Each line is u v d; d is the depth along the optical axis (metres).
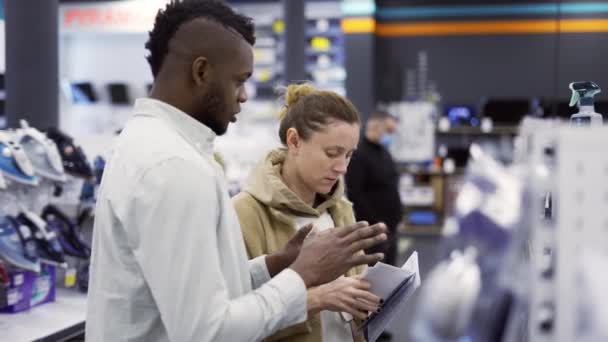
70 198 3.05
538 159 1.00
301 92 1.80
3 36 4.72
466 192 1.05
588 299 0.89
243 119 10.64
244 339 1.22
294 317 1.30
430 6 11.93
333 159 1.62
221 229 1.31
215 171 1.34
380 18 12.09
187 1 1.36
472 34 11.84
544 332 0.96
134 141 1.29
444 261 1.02
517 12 11.67
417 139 10.95
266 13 12.12
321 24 12.12
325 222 1.75
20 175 2.60
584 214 0.93
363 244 1.34
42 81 4.52
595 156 0.92
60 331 2.28
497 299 0.97
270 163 1.75
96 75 11.54
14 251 2.48
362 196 4.28
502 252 0.99
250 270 1.51
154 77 1.41
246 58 1.38
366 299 1.37
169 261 1.19
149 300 1.29
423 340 0.98
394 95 12.11
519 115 10.82
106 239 1.30
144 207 1.21
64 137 3.06
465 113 11.22
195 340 1.19
